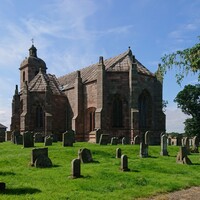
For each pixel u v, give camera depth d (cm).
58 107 5409
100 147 3212
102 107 4503
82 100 5081
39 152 2241
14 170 2061
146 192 1549
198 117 7669
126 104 4612
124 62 4806
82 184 1639
